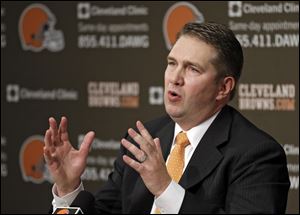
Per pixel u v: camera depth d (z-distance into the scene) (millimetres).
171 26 14250
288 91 13492
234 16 13727
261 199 6680
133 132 6309
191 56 7016
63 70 15148
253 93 13672
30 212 15695
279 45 13492
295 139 13492
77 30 14984
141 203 7266
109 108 14875
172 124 7984
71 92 15133
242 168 6922
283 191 6930
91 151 15039
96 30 14836
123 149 8297
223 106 7566
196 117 7312
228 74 7211
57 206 7074
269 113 13602
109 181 8125
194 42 7082
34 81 15383
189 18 14086
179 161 7340
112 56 14758
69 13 15016
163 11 14281
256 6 13586
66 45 15086
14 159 15688
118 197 7957
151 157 6254
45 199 15586
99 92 14922
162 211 6379
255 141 7113
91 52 14922
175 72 7098
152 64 14461
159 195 6285
